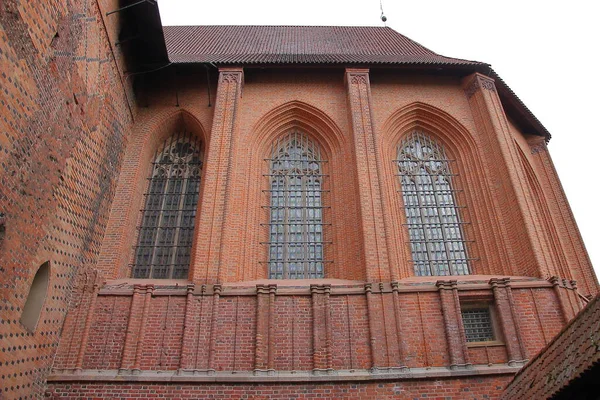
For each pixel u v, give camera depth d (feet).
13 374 31.99
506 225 49.75
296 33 83.66
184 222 51.42
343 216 49.90
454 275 47.73
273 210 51.98
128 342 39.29
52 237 36.88
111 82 48.34
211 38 78.79
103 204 47.52
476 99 57.93
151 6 47.62
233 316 41.14
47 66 34.37
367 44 75.10
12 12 29.48
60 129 37.24
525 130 69.51
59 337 39.11
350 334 40.37
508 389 28.43
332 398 37.22
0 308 29.84
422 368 38.88
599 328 20.08
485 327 42.39
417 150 57.62
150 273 48.34
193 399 36.96
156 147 57.52
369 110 54.03
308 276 47.65
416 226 51.67
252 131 54.95
